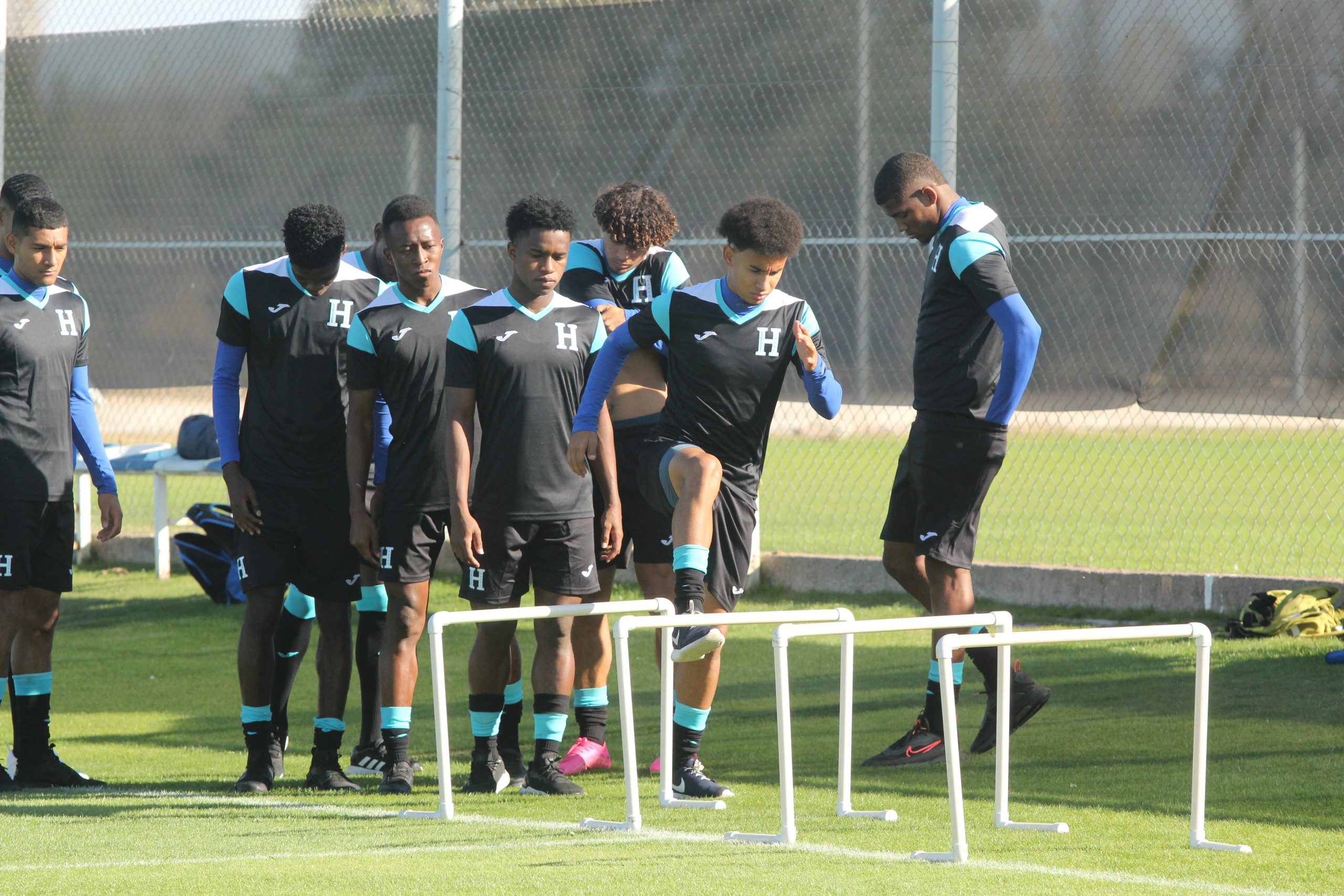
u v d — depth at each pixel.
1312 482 50.09
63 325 18.89
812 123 31.84
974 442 18.98
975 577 30.72
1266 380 28.61
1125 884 12.24
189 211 37.00
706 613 16.91
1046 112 29.83
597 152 33.41
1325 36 28.05
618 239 20.38
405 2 34.97
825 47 31.72
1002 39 30.09
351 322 18.39
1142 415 30.81
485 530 17.36
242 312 18.34
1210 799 16.14
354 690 25.36
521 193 33.88
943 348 19.17
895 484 20.58
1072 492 51.50
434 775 18.88
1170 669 23.91
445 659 27.30
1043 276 29.95
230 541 32.72
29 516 18.27
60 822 15.28
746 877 12.47
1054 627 28.12
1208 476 42.22
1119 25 29.31
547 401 17.34
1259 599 26.78
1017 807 15.93
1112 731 19.92
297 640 19.39
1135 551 37.88
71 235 38.00
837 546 39.72
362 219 35.53
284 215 36.19
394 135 35.19
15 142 38.19
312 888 12.02
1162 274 29.17
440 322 17.88
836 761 18.94
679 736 16.97
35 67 37.81
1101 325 29.62
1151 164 29.25
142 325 37.62
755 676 24.95
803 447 53.44
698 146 32.69
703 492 16.11
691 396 17.12
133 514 42.47
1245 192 28.64
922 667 25.52
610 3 33.19
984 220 19.05
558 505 17.38
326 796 17.27
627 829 14.77
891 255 31.30
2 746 20.70
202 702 24.16
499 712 17.61
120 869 12.83
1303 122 28.25
